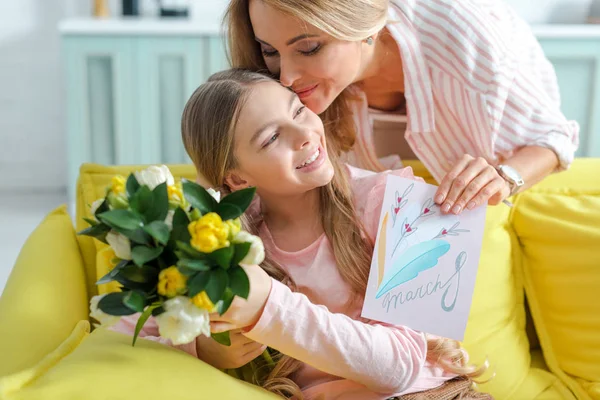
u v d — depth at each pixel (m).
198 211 0.91
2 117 3.78
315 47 1.29
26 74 3.74
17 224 3.37
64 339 1.17
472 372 1.28
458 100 1.54
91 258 1.53
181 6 3.46
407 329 1.20
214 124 1.22
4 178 3.86
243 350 1.17
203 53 3.14
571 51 3.03
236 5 1.35
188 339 0.88
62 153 3.85
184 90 3.18
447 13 1.53
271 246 1.30
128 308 0.89
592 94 3.07
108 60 3.13
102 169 1.58
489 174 1.28
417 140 1.62
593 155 3.13
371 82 1.62
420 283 1.21
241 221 1.27
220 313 0.92
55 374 0.98
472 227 1.23
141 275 0.90
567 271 1.53
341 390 1.20
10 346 1.09
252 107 1.20
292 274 1.28
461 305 1.20
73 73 3.12
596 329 1.49
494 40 1.52
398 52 1.56
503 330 1.51
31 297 1.24
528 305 1.63
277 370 1.24
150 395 0.96
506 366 1.47
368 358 1.12
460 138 1.60
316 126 1.23
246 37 1.38
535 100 1.55
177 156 3.26
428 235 1.23
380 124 1.80
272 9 1.25
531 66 1.68
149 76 3.15
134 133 3.21
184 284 0.89
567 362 1.52
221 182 1.27
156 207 0.90
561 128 1.56
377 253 1.21
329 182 1.30
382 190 1.33
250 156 1.21
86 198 1.55
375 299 1.20
